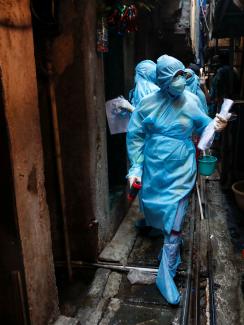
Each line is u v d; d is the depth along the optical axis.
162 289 3.32
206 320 2.99
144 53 6.18
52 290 2.79
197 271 3.57
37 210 2.50
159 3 6.04
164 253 3.37
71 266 3.78
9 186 2.20
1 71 2.01
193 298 3.22
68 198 3.69
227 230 4.64
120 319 3.08
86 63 3.29
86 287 3.51
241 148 6.03
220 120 3.09
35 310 2.54
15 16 2.11
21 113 2.23
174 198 3.25
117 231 4.64
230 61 5.86
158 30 6.98
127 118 4.27
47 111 3.39
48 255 2.70
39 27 3.10
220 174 6.94
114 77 4.86
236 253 4.04
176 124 3.19
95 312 3.14
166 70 3.02
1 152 2.14
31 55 2.32
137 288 3.49
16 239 2.31
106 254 3.96
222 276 3.56
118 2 3.72
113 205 4.68
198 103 3.29
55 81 3.35
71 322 2.79
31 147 2.37
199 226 4.64
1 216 2.28
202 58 14.74
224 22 5.37
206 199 5.70
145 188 3.43
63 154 3.55
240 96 5.84
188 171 3.28
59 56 3.27
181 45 8.89
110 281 3.59
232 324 2.93
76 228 3.78
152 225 3.53
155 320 3.05
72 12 3.15
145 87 4.26
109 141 5.17
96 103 3.66
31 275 2.46
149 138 3.36
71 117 3.43
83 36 3.19
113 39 4.67
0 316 2.53
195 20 9.76
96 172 3.78
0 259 2.38
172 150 3.22
